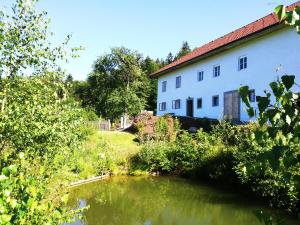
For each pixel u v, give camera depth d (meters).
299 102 2.27
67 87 7.46
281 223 2.84
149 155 20.25
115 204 13.02
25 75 6.79
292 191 11.32
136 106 46.50
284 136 2.33
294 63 19.78
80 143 7.82
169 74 36.47
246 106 2.36
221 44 27.31
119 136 26.41
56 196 6.59
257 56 22.72
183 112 32.81
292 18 2.18
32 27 6.67
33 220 3.72
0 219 2.77
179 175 19.55
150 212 12.14
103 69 51.72
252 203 13.15
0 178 2.90
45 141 6.48
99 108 51.53
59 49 6.96
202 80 29.64
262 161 2.25
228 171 16.38
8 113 6.08
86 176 17.34
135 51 51.62
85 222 10.65
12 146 6.16
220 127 20.55
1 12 6.51
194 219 11.40
